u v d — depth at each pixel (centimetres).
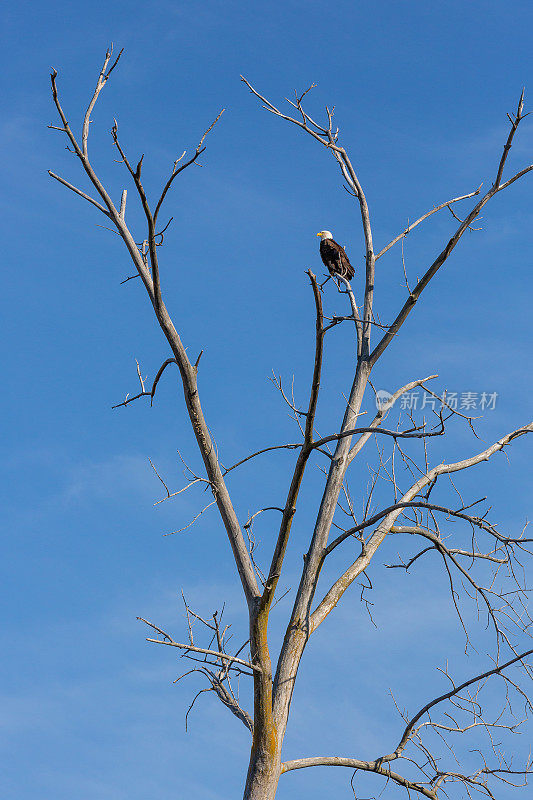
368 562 1509
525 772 1345
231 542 1336
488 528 1338
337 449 1552
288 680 1352
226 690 1459
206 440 1321
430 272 1566
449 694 1370
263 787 1255
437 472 1567
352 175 1806
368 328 1673
